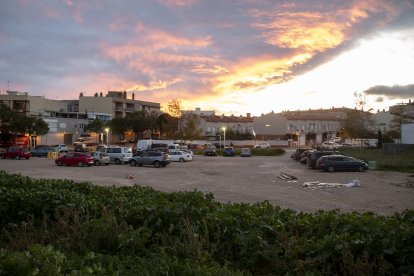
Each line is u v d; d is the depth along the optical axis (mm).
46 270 3949
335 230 5676
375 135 79812
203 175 30422
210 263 5012
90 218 6809
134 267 4715
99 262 4500
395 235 4980
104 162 41219
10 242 6121
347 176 29781
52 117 82000
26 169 34594
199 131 85312
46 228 6402
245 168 37906
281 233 5426
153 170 35062
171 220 6148
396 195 19375
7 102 80188
